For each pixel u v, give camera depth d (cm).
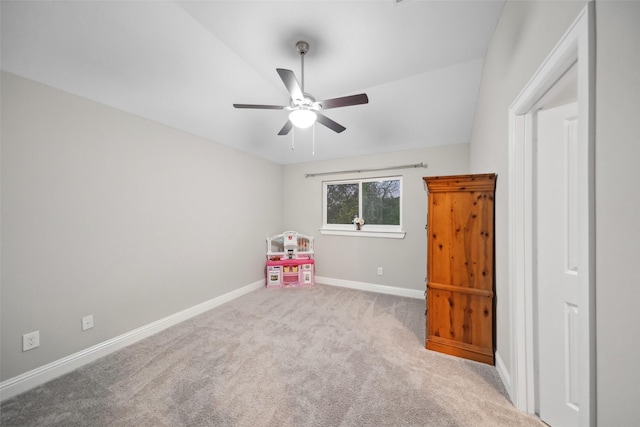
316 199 413
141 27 158
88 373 175
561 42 87
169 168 257
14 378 155
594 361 70
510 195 142
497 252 176
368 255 372
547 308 127
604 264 67
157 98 217
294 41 176
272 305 307
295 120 178
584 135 72
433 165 331
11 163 156
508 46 144
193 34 169
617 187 63
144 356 196
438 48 187
